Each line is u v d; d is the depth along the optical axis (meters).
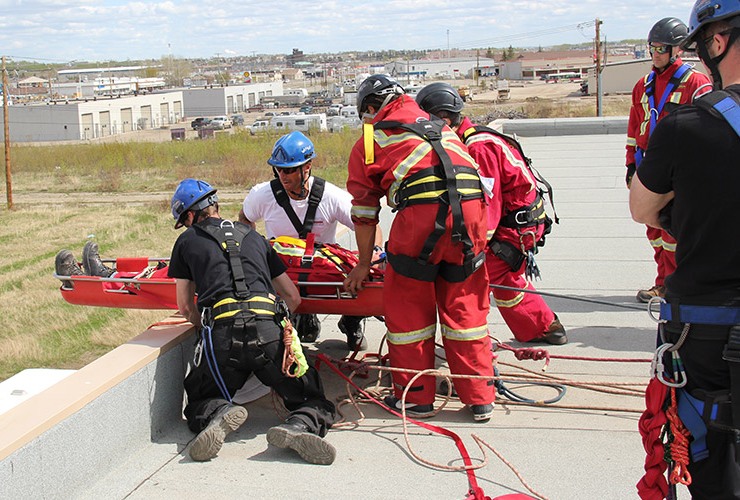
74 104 80.19
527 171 4.84
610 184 11.62
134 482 3.57
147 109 95.38
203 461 3.78
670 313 2.46
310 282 4.59
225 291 3.90
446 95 4.71
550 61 150.25
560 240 8.41
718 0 2.35
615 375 4.75
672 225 2.48
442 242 3.92
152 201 23.48
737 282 2.35
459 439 3.86
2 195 27.02
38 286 11.31
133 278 4.87
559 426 4.11
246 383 4.43
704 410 2.40
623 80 84.88
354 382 4.79
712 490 2.50
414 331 4.16
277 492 3.47
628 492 3.41
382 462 3.75
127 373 3.76
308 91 174.12
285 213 4.93
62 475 3.31
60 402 3.37
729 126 2.28
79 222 18.39
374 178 4.09
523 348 5.15
